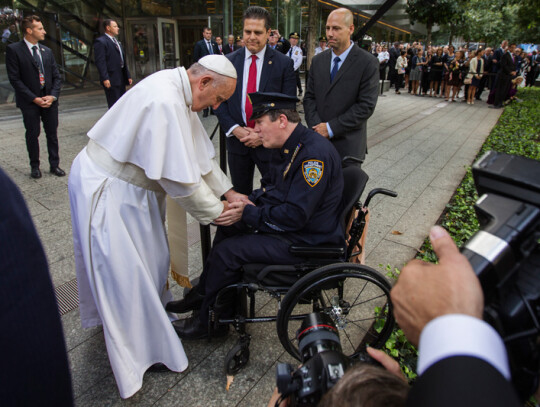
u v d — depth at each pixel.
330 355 0.91
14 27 8.56
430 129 8.59
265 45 3.16
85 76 11.17
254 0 14.89
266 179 2.44
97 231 1.79
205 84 1.87
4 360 0.57
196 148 2.09
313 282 1.87
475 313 0.53
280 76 3.16
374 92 3.04
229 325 2.41
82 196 1.81
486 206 0.69
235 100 3.20
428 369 0.49
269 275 2.03
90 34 11.20
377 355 0.86
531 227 0.63
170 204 2.23
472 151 6.81
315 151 1.99
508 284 0.62
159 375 2.12
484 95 15.87
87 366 2.17
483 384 0.44
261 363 2.22
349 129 3.08
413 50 14.98
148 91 1.76
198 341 2.36
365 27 4.74
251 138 3.05
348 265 1.88
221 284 2.07
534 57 18.73
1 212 0.56
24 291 0.59
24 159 5.38
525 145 7.31
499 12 28.72
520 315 0.61
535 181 0.66
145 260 1.97
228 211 2.04
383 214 4.16
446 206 4.37
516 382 0.62
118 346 1.88
